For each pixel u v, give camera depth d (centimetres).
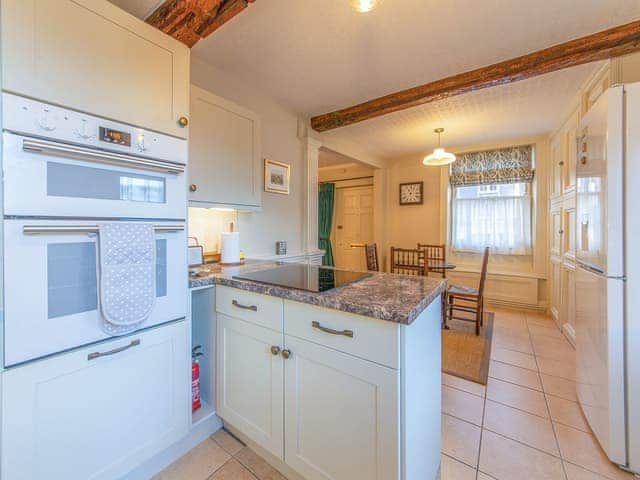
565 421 165
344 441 103
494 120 315
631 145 125
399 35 176
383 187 483
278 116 274
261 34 175
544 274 372
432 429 120
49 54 95
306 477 115
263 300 128
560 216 311
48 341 96
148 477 129
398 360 90
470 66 212
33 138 91
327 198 571
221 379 150
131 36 117
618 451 131
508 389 198
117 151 112
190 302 142
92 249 106
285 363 120
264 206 261
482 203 420
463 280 430
